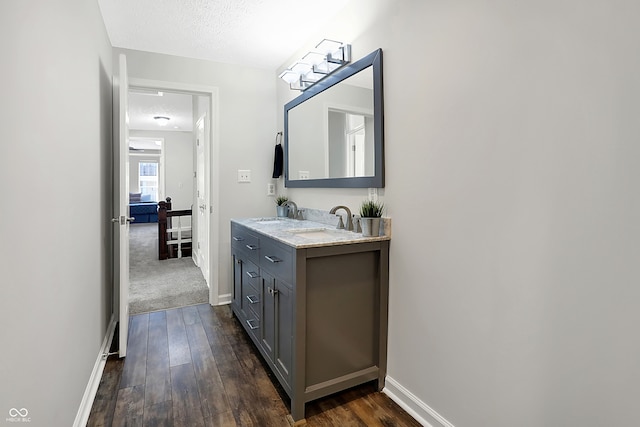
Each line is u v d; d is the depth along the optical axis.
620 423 0.94
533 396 1.15
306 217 2.77
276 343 1.86
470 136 1.34
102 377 1.98
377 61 1.83
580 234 1.00
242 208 3.27
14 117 0.90
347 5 2.14
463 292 1.39
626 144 0.90
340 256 1.73
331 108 2.32
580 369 1.02
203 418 1.64
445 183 1.46
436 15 1.48
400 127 1.71
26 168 0.98
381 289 1.81
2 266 0.83
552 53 1.06
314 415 1.67
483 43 1.28
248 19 2.35
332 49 2.18
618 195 0.92
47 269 1.14
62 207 1.31
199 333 2.59
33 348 1.02
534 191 1.12
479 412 1.33
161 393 1.83
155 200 12.53
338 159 2.25
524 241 1.16
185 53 2.92
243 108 3.23
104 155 2.34
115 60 2.77
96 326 1.97
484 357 1.31
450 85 1.42
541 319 1.11
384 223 1.82
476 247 1.33
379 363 1.84
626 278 0.91
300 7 2.21
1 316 0.83
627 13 0.90
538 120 1.10
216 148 3.14
